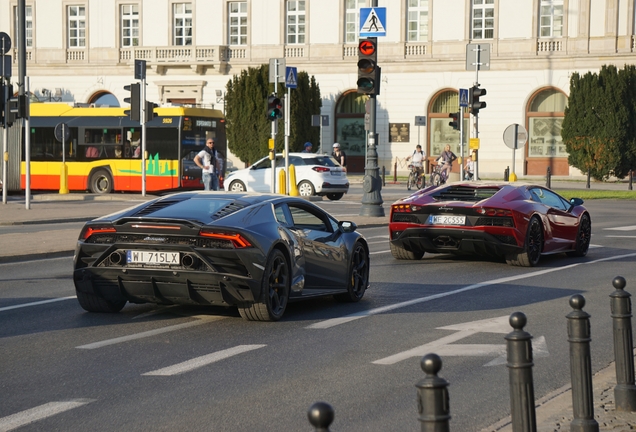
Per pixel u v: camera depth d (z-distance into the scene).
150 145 39.03
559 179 54.19
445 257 18.09
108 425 6.38
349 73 60.12
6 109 28.77
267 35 61.44
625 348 6.44
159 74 63.16
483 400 7.19
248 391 7.37
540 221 16.73
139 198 34.62
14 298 12.48
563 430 5.99
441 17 58.47
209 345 9.20
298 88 55.62
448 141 58.75
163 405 6.91
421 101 59.00
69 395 7.20
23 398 7.11
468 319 10.92
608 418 6.26
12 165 39.25
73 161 40.09
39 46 64.81
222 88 62.25
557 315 11.27
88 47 64.12
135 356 8.66
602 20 55.41
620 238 22.67
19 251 17.86
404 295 12.94
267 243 10.32
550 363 8.57
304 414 6.69
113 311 11.17
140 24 63.50
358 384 7.64
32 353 8.79
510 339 4.88
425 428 3.86
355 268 12.32
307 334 9.84
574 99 51.56
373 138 27.42
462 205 16.27
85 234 10.56
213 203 10.80
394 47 59.28
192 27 62.75
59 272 15.58
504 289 13.58
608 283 14.34
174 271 10.08
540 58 56.38
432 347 9.21
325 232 11.80
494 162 57.72
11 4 65.06
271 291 10.49
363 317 11.01
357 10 60.25
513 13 57.03
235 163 60.53
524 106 56.94
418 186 45.34
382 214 27.62
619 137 50.69
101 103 64.44
